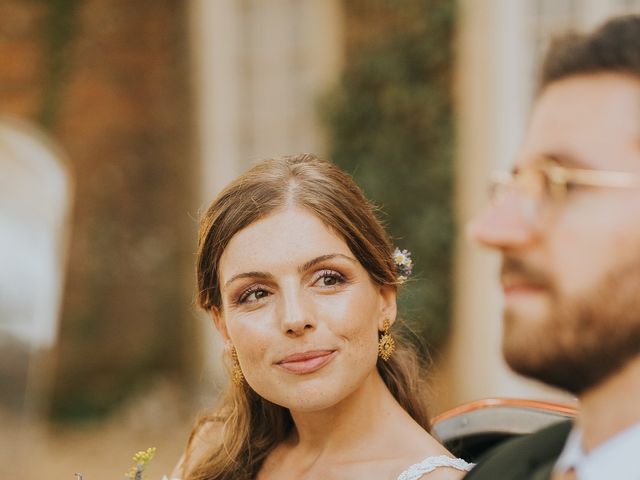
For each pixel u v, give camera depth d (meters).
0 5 7.52
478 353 6.43
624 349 1.02
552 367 1.04
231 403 2.23
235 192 1.84
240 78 7.64
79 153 7.71
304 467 1.93
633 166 1.02
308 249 1.76
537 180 1.06
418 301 6.47
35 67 7.58
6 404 5.71
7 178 5.91
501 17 6.29
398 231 6.71
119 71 7.81
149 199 7.95
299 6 7.36
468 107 6.50
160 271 7.95
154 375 7.95
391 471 1.79
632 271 1.01
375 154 6.84
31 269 5.66
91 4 7.68
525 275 1.06
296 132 7.43
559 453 1.29
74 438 7.19
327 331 1.75
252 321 1.79
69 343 7.73
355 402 1.86
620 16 1.06
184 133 7.86
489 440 2.12
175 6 7.83
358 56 6.97
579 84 1.06
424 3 6.65
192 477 2.19
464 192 6.54
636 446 1.03
